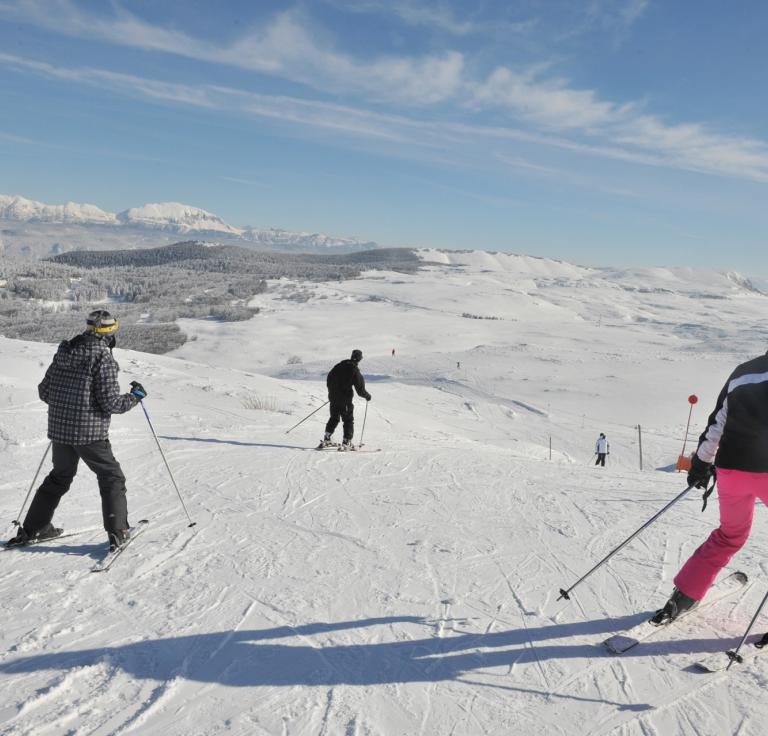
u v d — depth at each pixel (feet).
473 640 10.80
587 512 19.49
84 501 19.24
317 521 17.98
